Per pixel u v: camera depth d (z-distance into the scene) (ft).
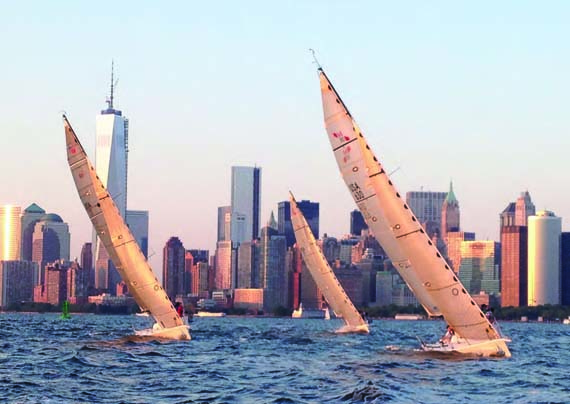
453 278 260.83
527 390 206.59
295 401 184.24
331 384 211.61
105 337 450.71
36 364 262.67
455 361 261.44
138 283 346.74
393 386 200.95
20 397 189.88
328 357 301.63
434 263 259.60
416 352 290.35
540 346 456.45
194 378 228.63
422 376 226.17
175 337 359.25
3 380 220.02
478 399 190.39
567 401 190.29
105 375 233.55
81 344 368.89
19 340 416.67
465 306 262.67
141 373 239.30
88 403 182.50
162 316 355.77
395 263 277.23
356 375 229.25
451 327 269.03
